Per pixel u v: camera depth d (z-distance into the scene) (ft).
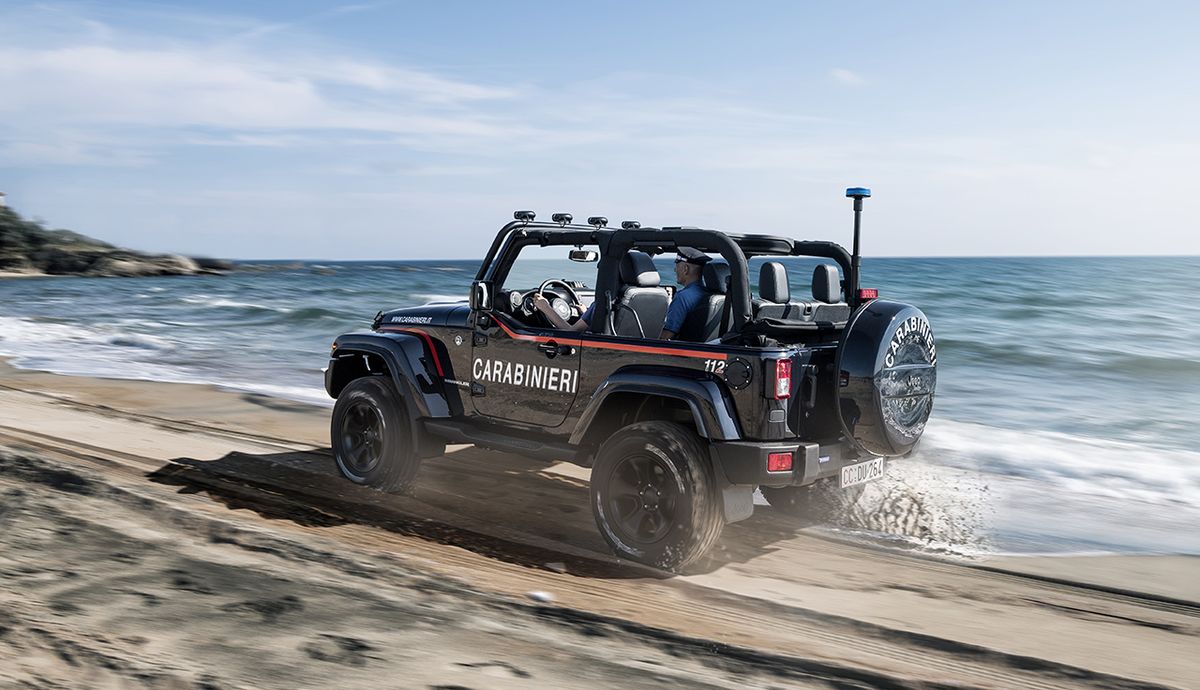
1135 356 55.67
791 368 15.42
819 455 15.70
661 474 15.84
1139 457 27.37
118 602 12.34
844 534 18.81
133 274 343.05
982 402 39.93
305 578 13.70
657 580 15.46
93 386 37.58
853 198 17.48
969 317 87.97
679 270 17.66
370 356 22.59
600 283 17.43
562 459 17.60
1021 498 22.31
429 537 17.48
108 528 15.74
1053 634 13.52
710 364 15.69
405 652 11.12
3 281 263.70
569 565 16.11
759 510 20.47
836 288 17.99
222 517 17.75
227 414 31.09
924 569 16.67
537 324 19.99
